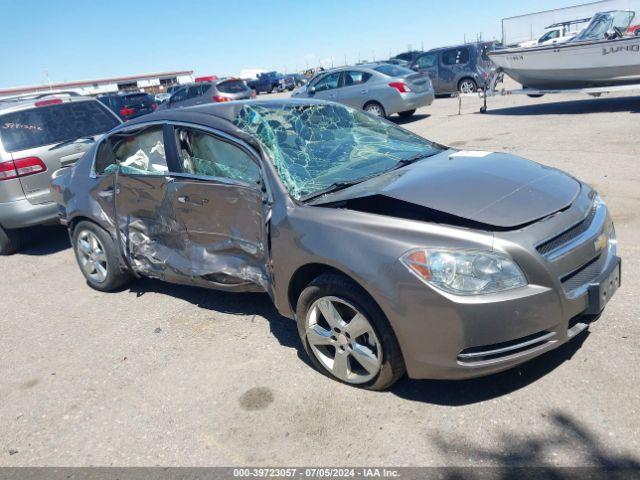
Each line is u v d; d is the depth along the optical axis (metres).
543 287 2.70
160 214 4.25
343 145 4.11
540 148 8.80
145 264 4.55
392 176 3.57
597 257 3.05
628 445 2.53
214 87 18.17
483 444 2.66
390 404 3.04
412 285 2.73
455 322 2.66
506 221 2.83
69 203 5.05
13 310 5.11
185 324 4.31
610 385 2.93
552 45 11.78
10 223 6.33
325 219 3.11
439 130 11.88
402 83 13.31
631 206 5.66
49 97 7.09
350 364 3.24
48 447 3.09
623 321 3.51
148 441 3.02
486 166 3.56
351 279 3.02
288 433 2.92
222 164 3.85
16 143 6.27
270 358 3.66
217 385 3.44
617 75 11.28
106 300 5.03
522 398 2.93
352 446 2.77
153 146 4.30
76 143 6.63
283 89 40.91
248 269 3.78
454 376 2.77
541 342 2.78
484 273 2.67
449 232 2.78
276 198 3.41
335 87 14.30
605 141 8.70
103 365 3.87
